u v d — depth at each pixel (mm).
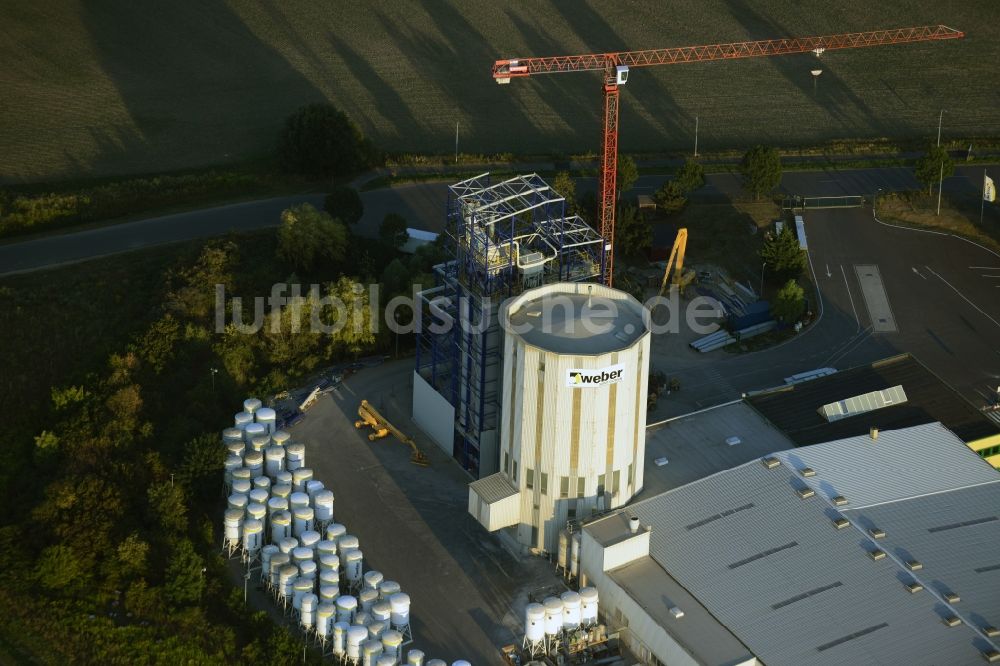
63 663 164500
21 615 170125
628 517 174500
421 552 184500
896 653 154125
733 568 168625
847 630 157875
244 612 172250
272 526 182375
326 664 164250
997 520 176375
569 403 173625
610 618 170125
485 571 181250
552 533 181500
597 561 170250
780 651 155875
